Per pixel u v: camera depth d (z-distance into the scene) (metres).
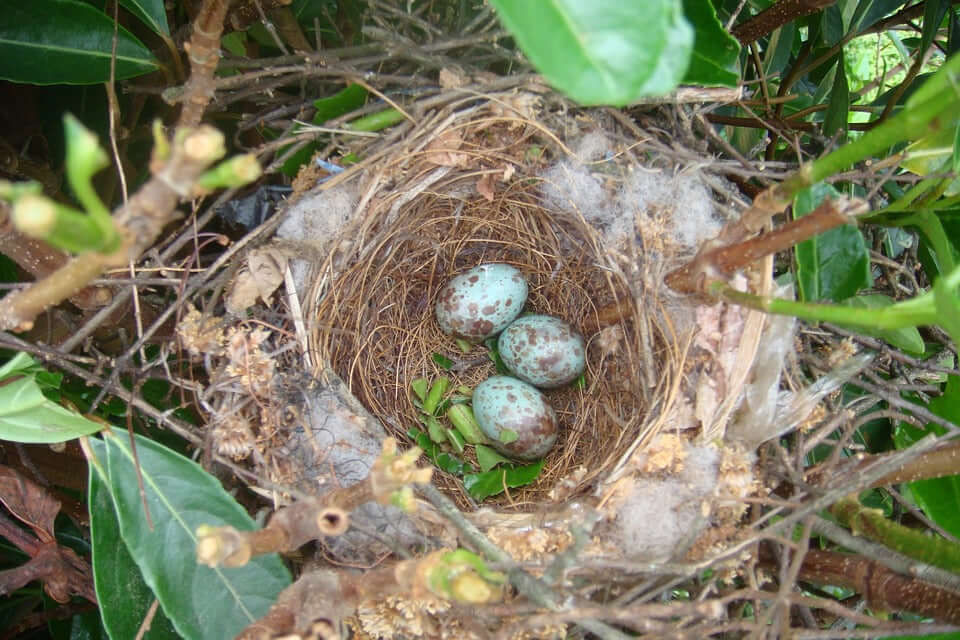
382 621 0.10
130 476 0.10
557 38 0.05
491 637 0.09
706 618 0.10
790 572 0.09
